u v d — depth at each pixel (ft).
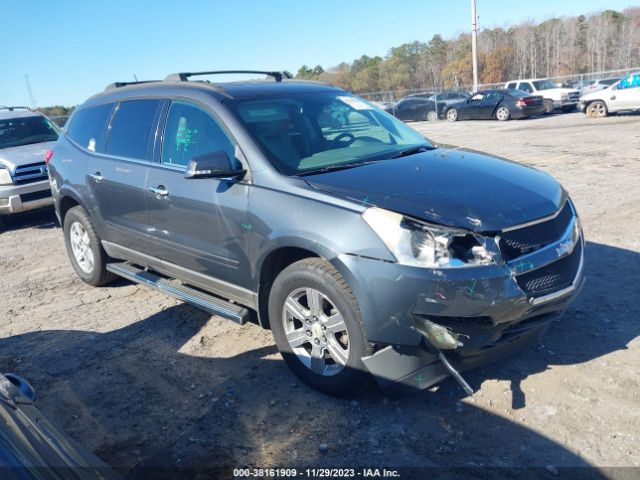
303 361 12.57
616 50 270.26
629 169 33.35
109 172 17.02
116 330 16.58
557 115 81.15
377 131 15.49
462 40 284.61
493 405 11.62
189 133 14.78
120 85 18.90
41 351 15.60
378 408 11.80
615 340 13.76
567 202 12.85
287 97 15.20
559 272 11.38
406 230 10.44
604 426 10.76
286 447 10.85
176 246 15.05
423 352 10.92
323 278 11.44
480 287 10.23
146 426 11.84
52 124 37.06
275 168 12.71
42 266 23.99
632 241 20.70
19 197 30.07
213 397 12.68
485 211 10.80
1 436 6.09
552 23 282.15
